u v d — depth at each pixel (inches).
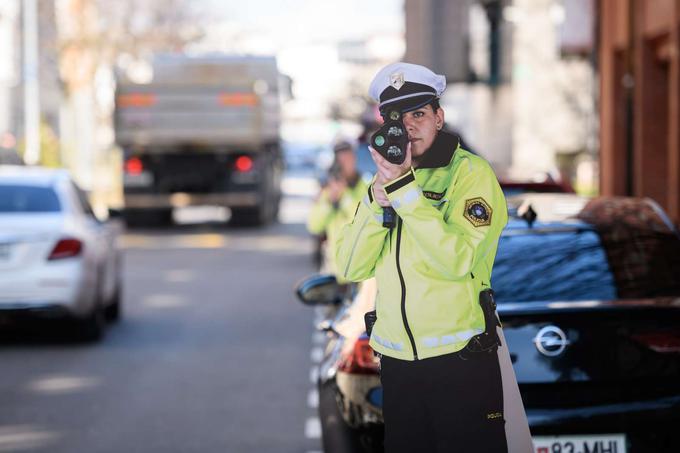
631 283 438.3
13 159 2014.0
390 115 323.0
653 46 1378.0
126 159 2155.5
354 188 864.9
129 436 622.8
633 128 1255.5
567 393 398.0
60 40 3235.7
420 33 1696.6
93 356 881.5
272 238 1991.9
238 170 2154.3
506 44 1697.8
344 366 415.5
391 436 333.1
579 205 499.2
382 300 331.6
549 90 2952.8
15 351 906.1
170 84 2114.9
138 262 1593.3
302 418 666.2
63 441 612.1
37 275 897.5
